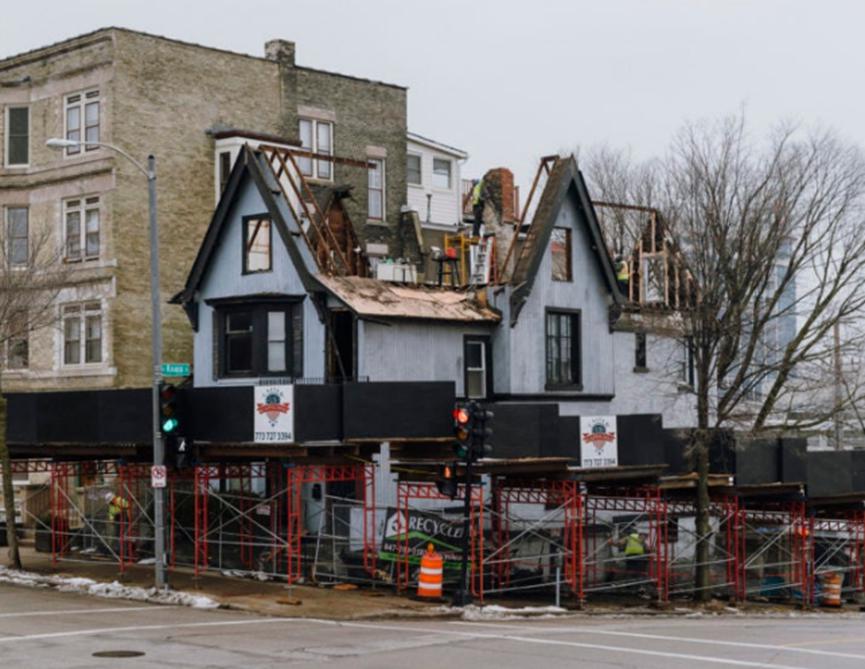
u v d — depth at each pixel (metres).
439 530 33.94
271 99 52.06
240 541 37.09
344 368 40.62
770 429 49.03
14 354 48.88
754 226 40.81
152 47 48.06
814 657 23.22
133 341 46.91
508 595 35.84
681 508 43.56
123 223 46.81
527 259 43.16
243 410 32.59
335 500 38.75
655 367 49.03
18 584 35.12
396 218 56.50
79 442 36.16
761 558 42.72
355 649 23.14
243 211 42.03
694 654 23.31
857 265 51.91
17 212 49.22
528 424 33.22
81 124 47.81
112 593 32.88
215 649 22.72
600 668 20.86
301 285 40.31
